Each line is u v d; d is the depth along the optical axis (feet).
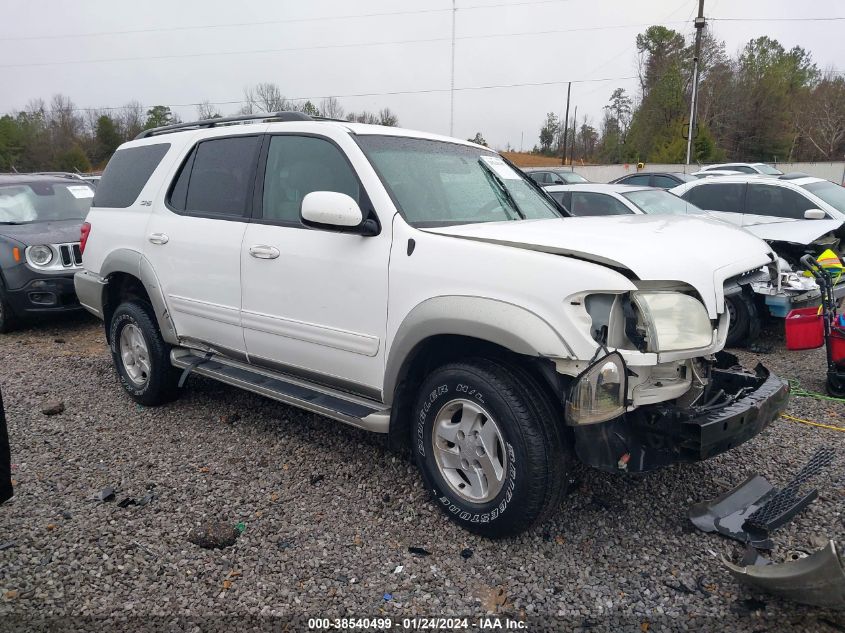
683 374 9.74
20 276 23.76
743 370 11.88
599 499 11.36
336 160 11.85
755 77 206.90
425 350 10.64
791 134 198.49
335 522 10.75
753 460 12.94
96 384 18.20
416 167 12.04
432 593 8.93
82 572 9.44
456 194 12.13
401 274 10.42
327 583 9.16
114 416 15.67
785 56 233.35
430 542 10.14
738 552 9.69
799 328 16.97
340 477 12.32
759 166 74.38
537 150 302.86
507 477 9.46
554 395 9.53
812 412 15.88
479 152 14.15
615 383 8.57
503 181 13.53
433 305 9.84
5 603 8.74
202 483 12.16
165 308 14.94
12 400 16.85
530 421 9.21
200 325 14.35
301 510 11.14
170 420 15.34
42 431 14.78
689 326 9.00
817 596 8.06
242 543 10.16
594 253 8.91
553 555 9.75
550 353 8.76
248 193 13.30
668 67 201.98
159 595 8.93
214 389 17.49
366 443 13.83
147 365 15.92
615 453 9.04
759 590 8.86
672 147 159.43
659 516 10.82
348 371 11.57
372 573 9.38
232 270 13.25
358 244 11.10
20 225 25.85
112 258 16.11
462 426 10.16
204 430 14.71
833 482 11.98
